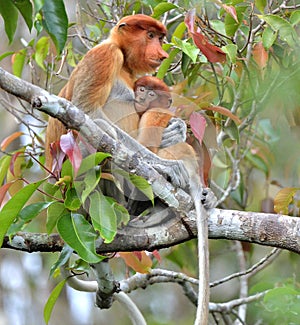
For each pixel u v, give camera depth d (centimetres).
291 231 830
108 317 1898
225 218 849
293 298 1067
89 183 772
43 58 1161
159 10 1050
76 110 791
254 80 1133
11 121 1652
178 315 1805
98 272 960
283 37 990
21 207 787
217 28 1033
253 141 1304
